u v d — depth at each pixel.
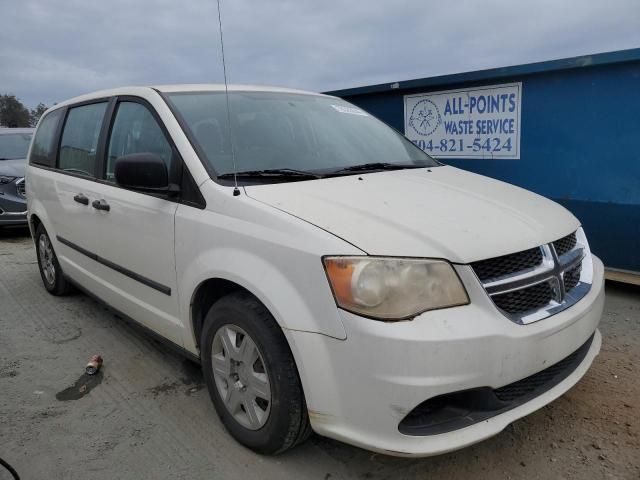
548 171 4.87
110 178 3.53
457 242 2.15
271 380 2.32
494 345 2.05
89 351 3.78
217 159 2.81
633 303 4.32
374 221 2.25
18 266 6.22
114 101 3.65
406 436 2.04
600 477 2.36
